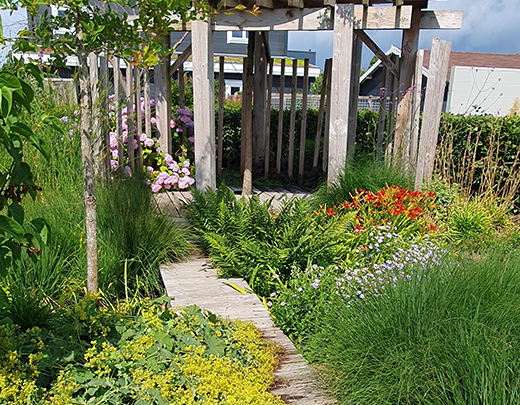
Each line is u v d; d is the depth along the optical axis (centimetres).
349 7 500
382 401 221
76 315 235
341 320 273
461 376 215
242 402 196
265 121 812
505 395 203
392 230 425
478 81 1257
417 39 581
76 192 380
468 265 291
